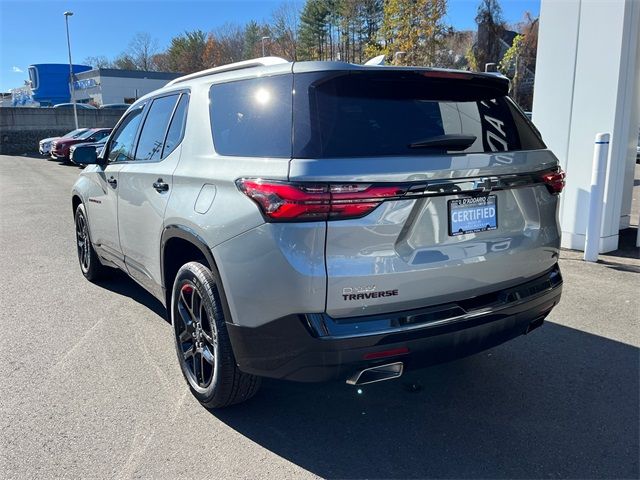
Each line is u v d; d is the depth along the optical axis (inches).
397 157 95.7
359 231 92.3
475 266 103.6
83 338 164.7
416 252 97.1
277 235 94.1
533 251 114.7
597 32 239.6
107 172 178.5
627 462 103.0
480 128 113.2
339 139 96.3
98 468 102.6
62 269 246.7
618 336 161.3
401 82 107.0
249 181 100.3
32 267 250.4
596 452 106.3
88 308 192.2
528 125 125.0
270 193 94.9
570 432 113.2
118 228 172.1
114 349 156.5
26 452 107.6
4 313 187.2
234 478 99.8
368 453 107.2
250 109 111.7
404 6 1252.5
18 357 151.4
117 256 180.2
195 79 138.6
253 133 108.0
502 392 130.3
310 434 114.0
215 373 114.7
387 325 94.6
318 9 2025.1
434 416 120.4
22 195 518.6
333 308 93.0
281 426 117.1
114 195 172.2
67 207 439.2
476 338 104.4
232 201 104.7
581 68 247.0
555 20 252.4
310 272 91.5
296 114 99.4
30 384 135.5
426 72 107.1
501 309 107.3
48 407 124.5
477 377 138.1
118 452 107.6
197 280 117.8
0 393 131.0
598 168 229.3
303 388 134.0
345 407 124.9
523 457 105.0
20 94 2596.0
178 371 142.6
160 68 3073.3
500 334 109.0
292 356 96.5
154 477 100.1
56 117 1296.8
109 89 2031.3
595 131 246.5
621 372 139.4
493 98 120.0
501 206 108.9
